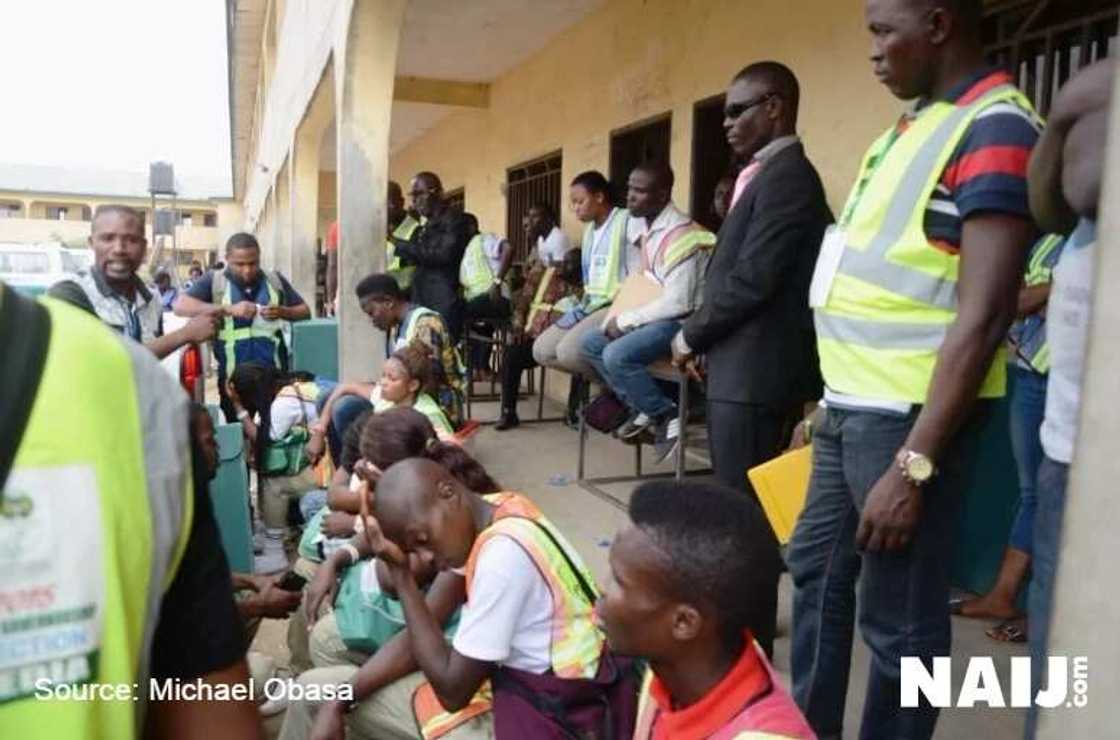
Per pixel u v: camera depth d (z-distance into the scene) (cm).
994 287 170
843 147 467
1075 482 92
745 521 131
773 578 132
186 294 538
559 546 203
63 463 71
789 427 385
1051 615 95
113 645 73
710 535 128
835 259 201
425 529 207
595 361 479
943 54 185
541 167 881
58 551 70
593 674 197
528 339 694
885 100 436
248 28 1988
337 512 318
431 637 201
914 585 188
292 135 1215
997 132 171
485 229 1042
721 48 566
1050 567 158
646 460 589
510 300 734
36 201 4609
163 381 82
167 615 85
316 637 277
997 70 184
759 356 273
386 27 592
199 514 88
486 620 192
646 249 439
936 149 181
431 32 809
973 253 172
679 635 129
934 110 186
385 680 223
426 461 216
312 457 455
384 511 209
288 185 1361
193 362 435
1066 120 145
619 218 523
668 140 636
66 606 71
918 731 194
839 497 217
